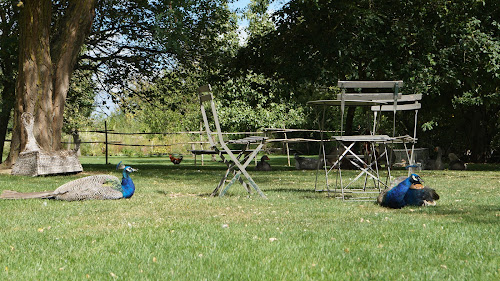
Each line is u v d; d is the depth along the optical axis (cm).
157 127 3791
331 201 745
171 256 376
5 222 538
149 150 3931
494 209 654
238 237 446
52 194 746
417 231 479
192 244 417
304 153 4209
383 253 385
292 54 1822
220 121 3152
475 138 2780
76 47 1540
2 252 392
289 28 1942
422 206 680
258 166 1791
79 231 484
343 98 753
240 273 327
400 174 1475
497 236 452
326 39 1739
